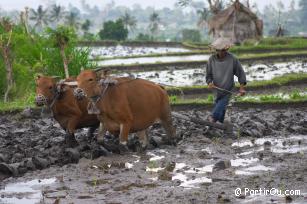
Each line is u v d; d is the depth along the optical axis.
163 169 11.80
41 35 25.53
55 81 13.25
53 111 13.46
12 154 13.04
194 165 12.13
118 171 11.67
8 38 22.98
